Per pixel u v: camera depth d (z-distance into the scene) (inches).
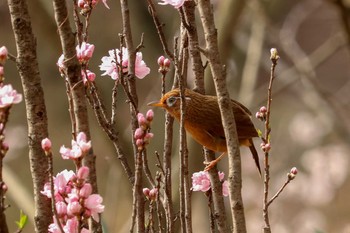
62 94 1079.0
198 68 216.2
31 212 452.4
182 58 214.5
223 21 486.3
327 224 689.0
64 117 1069.8
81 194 166.7
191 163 430.9
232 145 190.5
